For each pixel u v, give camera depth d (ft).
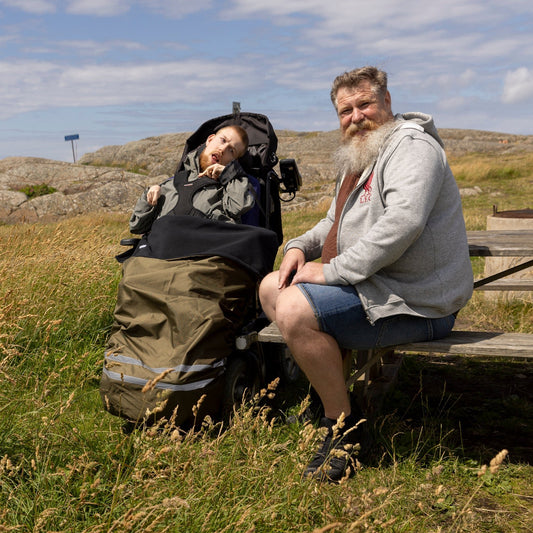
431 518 8.23
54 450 9.20
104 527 6.87
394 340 9.34
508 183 79.46
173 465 8.12
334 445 9.09
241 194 12.14
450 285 9.33
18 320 13.35
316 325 9.02
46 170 94.79
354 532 6.41
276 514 7.50
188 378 9.50
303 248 10.96
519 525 8.18
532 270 18.78
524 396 13.03
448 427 11.26
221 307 10.55
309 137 163.94
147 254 11.56
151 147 152.25
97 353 13.82
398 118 10.14
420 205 8.75
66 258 17.21
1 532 6.36
